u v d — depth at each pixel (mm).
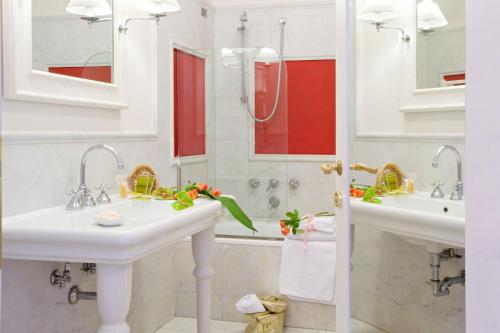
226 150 3801
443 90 1247
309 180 4059
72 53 2441
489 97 765
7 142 2023
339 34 1854
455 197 1214
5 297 1991
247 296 3146
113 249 1792
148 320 3170
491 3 756
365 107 1649
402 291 1480
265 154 3756
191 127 3750
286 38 4094
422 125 1334
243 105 3768
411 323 1433
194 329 3291
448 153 1230
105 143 2740
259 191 3766
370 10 1589
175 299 3529
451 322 1256
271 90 3744
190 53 3746
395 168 1479
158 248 2031
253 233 3590
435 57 1267
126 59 2918
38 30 2191
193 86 3750
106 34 2730
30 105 2164
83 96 2508
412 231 1407
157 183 2826
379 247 1604
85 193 2400
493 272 765
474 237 796
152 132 3289
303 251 3061
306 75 4074
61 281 2275
